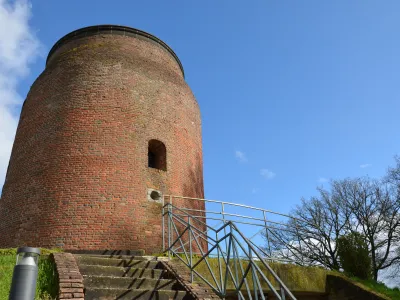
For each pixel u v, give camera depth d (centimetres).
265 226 1216
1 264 786
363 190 2562
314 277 1090
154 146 1369
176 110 1463
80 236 1095
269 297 1004
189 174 1403
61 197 1154
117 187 1185
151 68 1477
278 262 1105
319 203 2655
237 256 680
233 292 895
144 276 816
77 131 1261
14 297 434
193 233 973
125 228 1132
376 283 1171
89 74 1373
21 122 1455
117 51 1463
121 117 1304
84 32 1559
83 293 640
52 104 1349
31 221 1147
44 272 708
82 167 1198
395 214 2258
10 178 1316
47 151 1251
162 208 1195
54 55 1642
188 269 865
